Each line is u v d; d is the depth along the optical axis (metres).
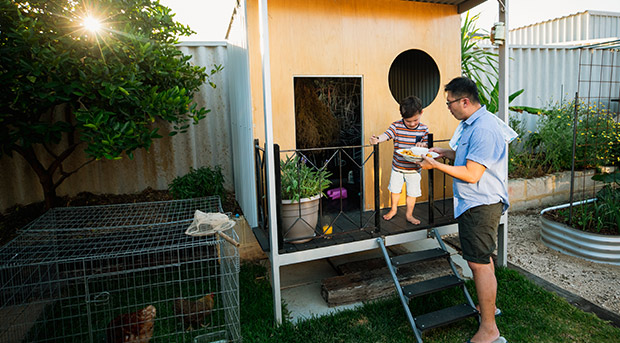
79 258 2.59
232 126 4.91
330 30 3.62
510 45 6.24
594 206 4.14
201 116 3.88
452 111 2.58
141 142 3.47
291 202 2.98
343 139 4.48
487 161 2.34
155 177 5.00
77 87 3.06
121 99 3.20
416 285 2.85
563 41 7.45
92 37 3.16
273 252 2.80
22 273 3.05
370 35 3.79
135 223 3.98
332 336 2.70
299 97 4.22
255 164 3.40
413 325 2.64
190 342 2.72
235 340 2.61
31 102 3.22
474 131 2.42
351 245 3.06
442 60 4.11
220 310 3.17
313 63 3.60
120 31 3.37
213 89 5.07
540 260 3.90
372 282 3.25
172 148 5.00
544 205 5.67
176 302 2.88
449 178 4.39
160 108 3.37
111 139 3.12
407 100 3.29
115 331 2.58
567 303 2.99
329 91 4.31
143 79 3.40
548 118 6.02
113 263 3.60
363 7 3.73
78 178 4.73
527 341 2.59
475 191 2.44
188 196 4.27
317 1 3.54
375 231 3.21
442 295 3.16
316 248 2.94
